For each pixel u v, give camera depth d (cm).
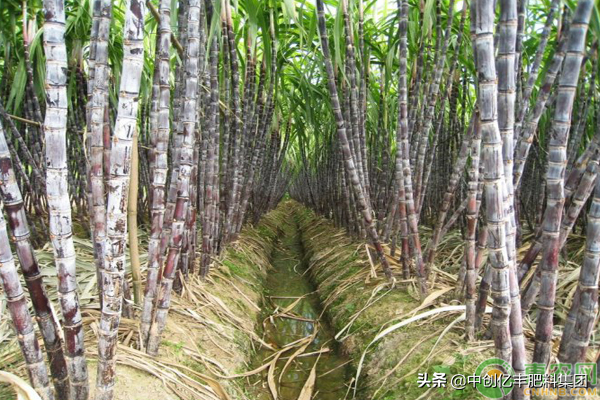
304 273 355
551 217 104
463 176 257
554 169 101
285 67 355
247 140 301
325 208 487
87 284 188
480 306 154
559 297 189
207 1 194
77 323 95
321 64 269
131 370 136
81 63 224
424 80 235
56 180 87
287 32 277
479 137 137
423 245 290
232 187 262
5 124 219
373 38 291
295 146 639
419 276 194
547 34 134
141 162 301
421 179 211
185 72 139
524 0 133
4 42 211
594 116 205
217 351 176
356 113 221
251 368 190
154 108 153
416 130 223
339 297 254
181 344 163
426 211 353
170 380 137
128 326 158
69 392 102
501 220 93
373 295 221
